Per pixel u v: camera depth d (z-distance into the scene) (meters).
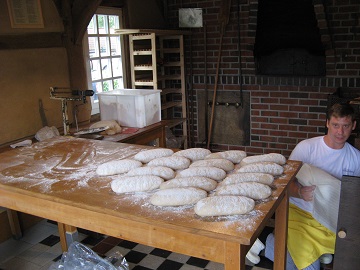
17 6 3.00
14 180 1.78
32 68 3.17
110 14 4.02
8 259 2.60
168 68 4.80
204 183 1.60
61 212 1.65
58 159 2.07
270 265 2.37
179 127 4.85
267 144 4.46
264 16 3.98
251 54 4.23
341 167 2.23
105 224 1.54
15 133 3.07
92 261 1.97
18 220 2.84
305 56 4.05
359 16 3.71
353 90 3.91
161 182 1.64
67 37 3.46
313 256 1.98
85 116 3.70
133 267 2.45
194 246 1.35
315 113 4.12
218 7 4.30
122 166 1.83
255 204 1.44
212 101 4.60
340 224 1.68
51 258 2.60
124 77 4.33
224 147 4.71
